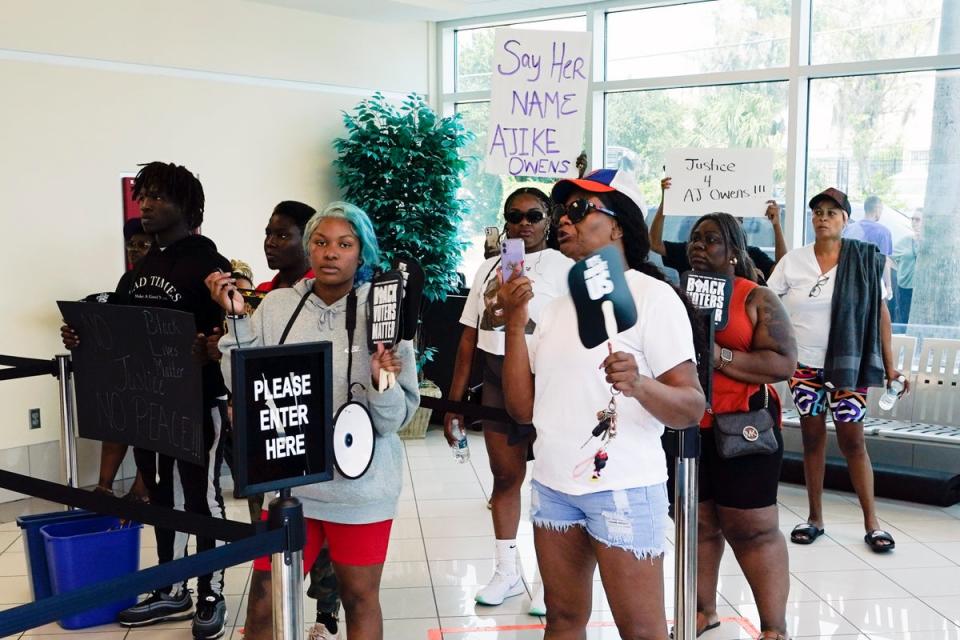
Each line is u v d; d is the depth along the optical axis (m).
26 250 5.59
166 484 3.66
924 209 6.05
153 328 3.13
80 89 5.82
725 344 3.08
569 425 2.25
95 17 5.88
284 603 2.03
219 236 6.70
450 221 7.18
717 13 6.77
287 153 7.08
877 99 6.18
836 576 4.21
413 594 4.02
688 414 2.18
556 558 2.35
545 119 3.68
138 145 6.15
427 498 5.48
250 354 1.93
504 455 3.85
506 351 2.42
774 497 3.11
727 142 6.83
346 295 2.67
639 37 7.14
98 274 5.95
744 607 3.83
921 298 6.08
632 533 2.21
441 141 7.11
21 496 5.52
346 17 7.39
